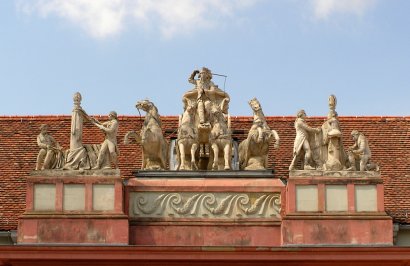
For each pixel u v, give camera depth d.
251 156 56.28
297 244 53.72
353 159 55.03
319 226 53.94
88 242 53.62
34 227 53.66
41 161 54.84
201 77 57.28
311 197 54.34
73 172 54.41
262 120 56.50
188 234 54.56
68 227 53.72
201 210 54.84
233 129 63.88
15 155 61.84
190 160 56.03
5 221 56.44
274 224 54.59
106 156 54.84
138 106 56.72
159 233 54.53
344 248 53.25
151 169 55.78
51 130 64.56
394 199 58.34
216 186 54.91
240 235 54.53
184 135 56.06
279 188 54.88
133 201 54.84
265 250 53.31
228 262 53.69
